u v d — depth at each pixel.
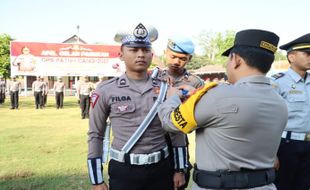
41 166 6.07
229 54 2.04
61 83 18.66
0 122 12.59
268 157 1.93
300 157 3.45
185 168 2.74
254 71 1.93
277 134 1.92
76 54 20.59
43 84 18.50
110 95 2.51
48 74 20.38
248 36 1.93
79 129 10.95
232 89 1.84
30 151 7.38
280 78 3.51
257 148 1.86
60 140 8.83
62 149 7.63
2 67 25.66
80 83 14.32
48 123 12.43
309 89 3.45
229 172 1.86
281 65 18.38
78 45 20.56
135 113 2.49
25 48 20.03
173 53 3.04
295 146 3.39
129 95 2.50
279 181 3.49
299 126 3.38
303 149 3.39
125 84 2.52
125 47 2.50
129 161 2.49
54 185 5.00
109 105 2.53
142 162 2.49
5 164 6.20
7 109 18.06
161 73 2.90
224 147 1.85
